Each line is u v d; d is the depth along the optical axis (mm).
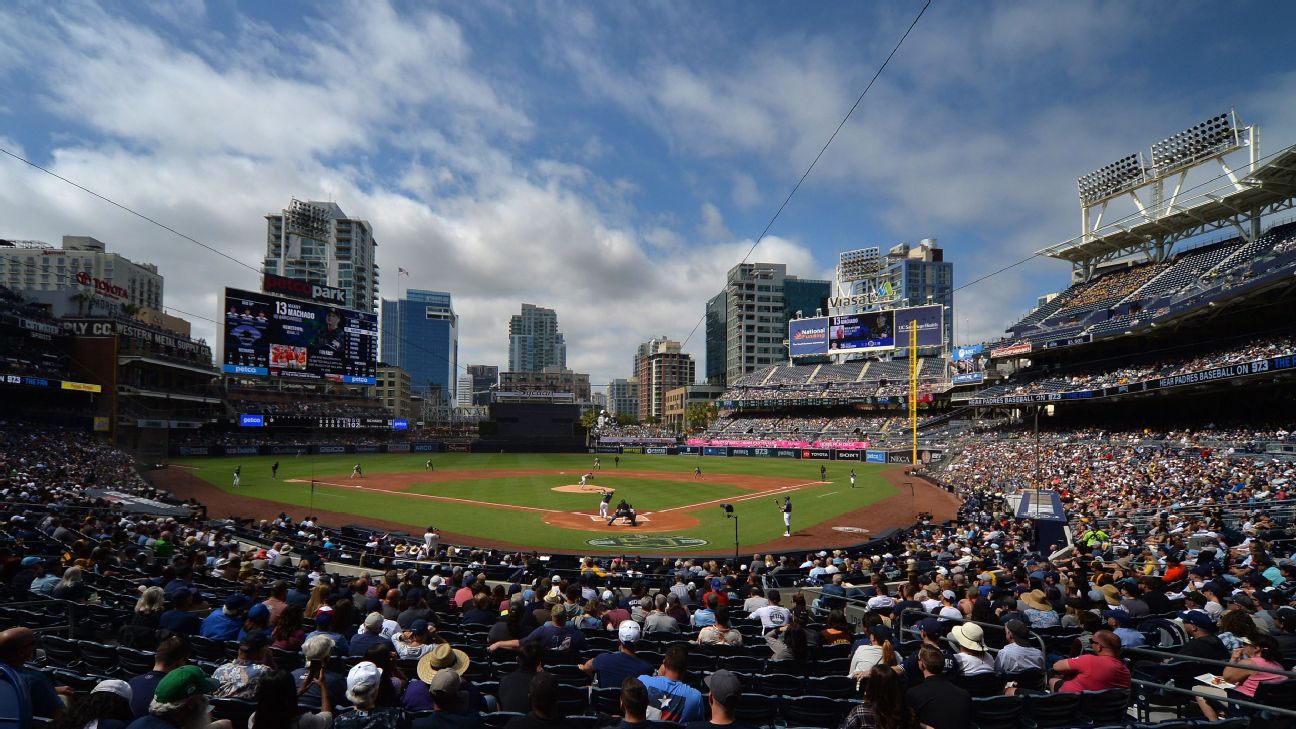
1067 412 72125
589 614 12047
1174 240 63469
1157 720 8891
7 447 48844
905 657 8281
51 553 17219
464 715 5570
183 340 88438
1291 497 28609
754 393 122438
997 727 7238
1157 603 12273
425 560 22312
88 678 7129
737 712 8031
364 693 5391
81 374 70812
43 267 152375
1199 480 36469
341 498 45812
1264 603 11930
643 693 5504
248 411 95375
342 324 94875
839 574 17766
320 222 141875
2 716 4734
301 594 12875
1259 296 45969
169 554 19062
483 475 65500
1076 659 7895
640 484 58500
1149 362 59438
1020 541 26219
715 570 21000
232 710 6621
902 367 110938
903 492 53594
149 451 73375
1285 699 7195
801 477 66875
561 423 111250
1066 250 73188
